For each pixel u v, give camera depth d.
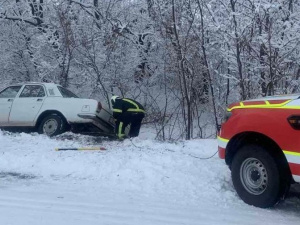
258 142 5.73
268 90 10.48
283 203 5.83
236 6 11.19
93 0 15.65
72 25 14.55
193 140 9.86
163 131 11.95
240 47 10.70
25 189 6.23
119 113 10.41
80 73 14.54
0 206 5.37
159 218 5.05
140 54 14.70
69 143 9.55
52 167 7.45
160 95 13.77
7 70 15.81
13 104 11.49
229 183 6.70
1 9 15.30
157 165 7.27
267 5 10.18
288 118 5.29
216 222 4.96
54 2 15.17
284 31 10.52
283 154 5.34
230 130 6.00
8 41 15.66
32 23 15.64
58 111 11.06
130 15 15.41
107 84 14.30
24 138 10.18
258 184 5.62
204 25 11.66
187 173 6.96
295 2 11.41
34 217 4.98
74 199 5.77
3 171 7.34
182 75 11.72
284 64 10.46
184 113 12.09
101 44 14.42
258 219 5.10
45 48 14.86
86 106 10.84
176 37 11.40
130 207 5.46
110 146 9.18
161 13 12.53
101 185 6.54
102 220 4.93
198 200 5.87
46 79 14.77
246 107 5.91
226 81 12.67
